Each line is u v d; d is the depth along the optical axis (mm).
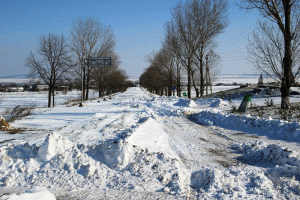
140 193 5105
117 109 25062
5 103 50156
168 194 5055
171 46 41781
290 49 15320
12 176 5930
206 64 45719
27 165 6387
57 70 36281
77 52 46938
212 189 5168
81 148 6980
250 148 8641
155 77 62375
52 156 6621
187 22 36594
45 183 5684
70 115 21016
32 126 15789
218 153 8523
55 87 38750
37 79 37031
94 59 40156
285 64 15516
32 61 34969
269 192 4957
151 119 16109
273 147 7527
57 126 15594
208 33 36844
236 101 26203
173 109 21328
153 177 5707
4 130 14203
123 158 6402
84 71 47438
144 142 9477
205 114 16594
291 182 5332
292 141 9531
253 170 6391
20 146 7066
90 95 94312
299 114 13469
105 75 61062
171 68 52219
